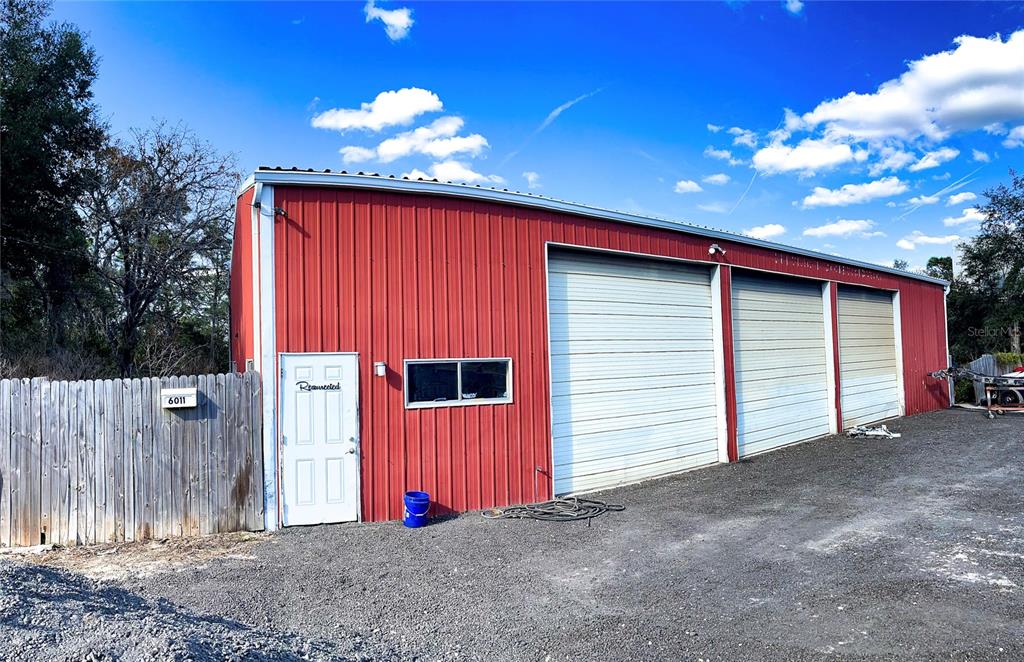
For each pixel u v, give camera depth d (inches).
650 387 412.8
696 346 446.9
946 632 171.8
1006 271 1307.8
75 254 760.3
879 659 158.2
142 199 858.1
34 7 780.0
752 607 192.1
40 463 265.6
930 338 785.6
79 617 144.8
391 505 303.4
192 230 901.2
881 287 679.1
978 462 426.3
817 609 189.5
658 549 253.0
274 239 289.7
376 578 221.3
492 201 339.9
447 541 266.4
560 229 366.3
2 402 263.7
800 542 256.8
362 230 306.0
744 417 480.1
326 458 293.9
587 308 383.9
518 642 170.6
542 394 351.9
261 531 282.8
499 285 340.5
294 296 291.6
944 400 806.5
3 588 153.3
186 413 279.0
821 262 577.0
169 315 911.0
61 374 665.0
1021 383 700.7
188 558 244.8
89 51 816.3
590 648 166.9
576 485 367.6
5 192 692.7
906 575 215.8
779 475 403.2
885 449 492.7
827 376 583.8
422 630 178.2
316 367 293.6
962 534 261.3
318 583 216.1
